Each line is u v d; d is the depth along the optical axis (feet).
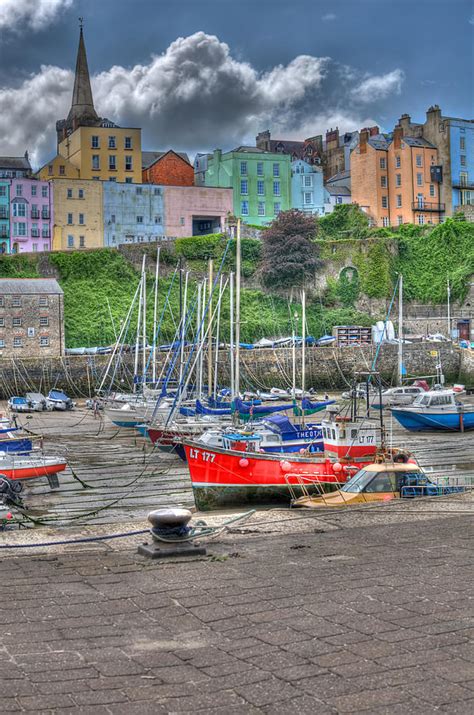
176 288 276.82
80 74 372.79
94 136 318.65
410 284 303.89
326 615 31.73
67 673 26.53
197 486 77.46
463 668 26.11
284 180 337.11
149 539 47.52
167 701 24.36
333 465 76.95
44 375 215.92
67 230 298.15
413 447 129.70
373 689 24.77
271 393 209.77
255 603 33.65
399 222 338.13
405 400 185.06
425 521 51.11
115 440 143.13
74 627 31.14
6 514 64.59
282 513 55.77
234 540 46.73
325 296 296.30
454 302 295.48
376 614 31.65
